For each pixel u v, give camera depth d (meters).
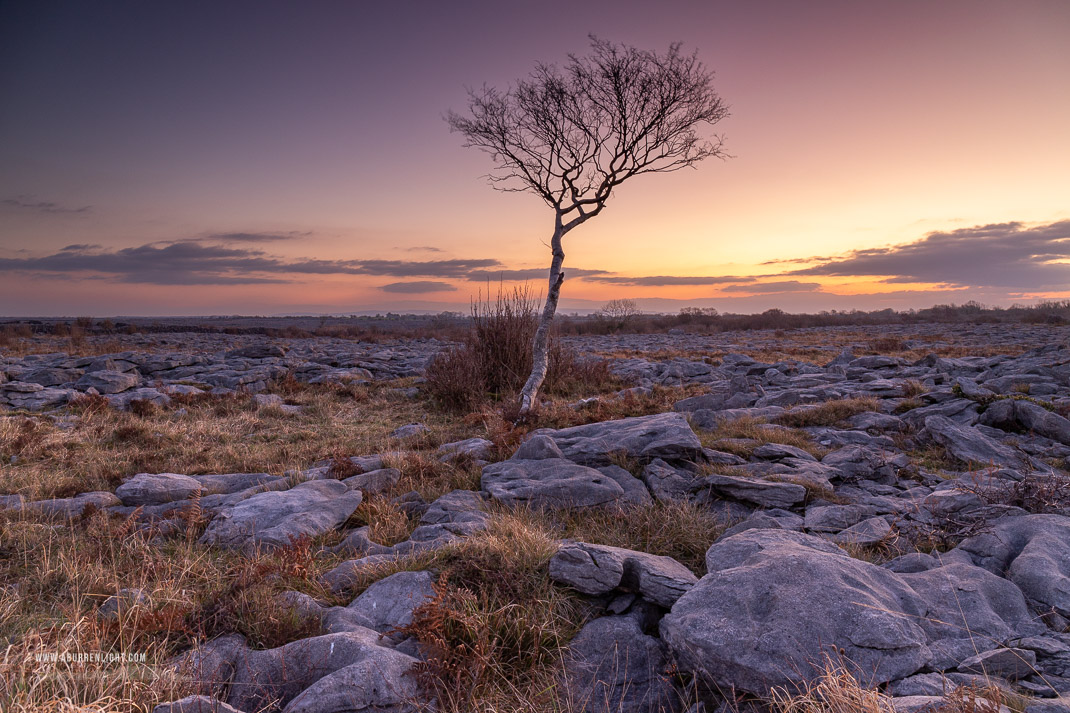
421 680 3.10
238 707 3.05
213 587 4.39
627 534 5.48
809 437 8.87
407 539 5.59
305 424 11.55
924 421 8.95
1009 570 4.18
